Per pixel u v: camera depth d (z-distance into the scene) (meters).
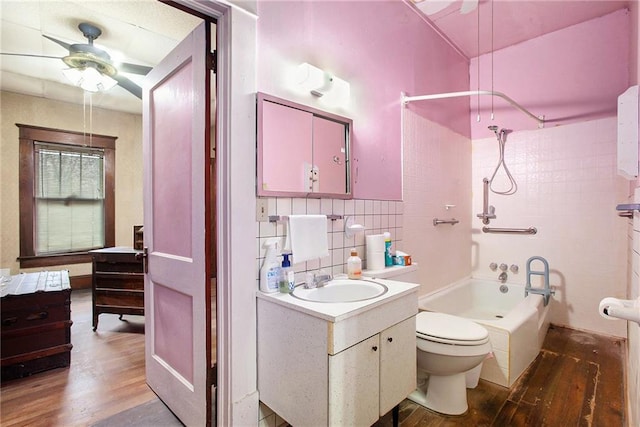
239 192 1.43
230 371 1.41
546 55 3.07
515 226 3.22
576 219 2.93
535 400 1.83
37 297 2.12
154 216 1.84
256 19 1.51
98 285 2.87
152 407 1.75
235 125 1.42
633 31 2.21
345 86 1.93
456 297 2.98
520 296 3.06
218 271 1.44
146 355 1.93
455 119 3.22
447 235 3.03
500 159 3.22
